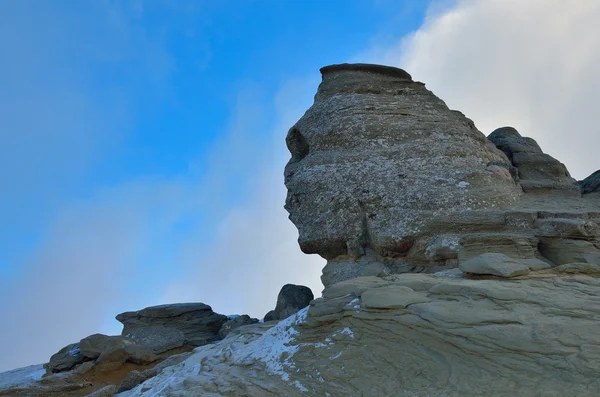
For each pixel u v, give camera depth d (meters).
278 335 11.24
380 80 19.64
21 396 14.80
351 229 15.94
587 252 11.56
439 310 8.21
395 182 15.84
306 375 8.64
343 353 8.81
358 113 17.98
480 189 15.32
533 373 6.21
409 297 9.16
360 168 16.52
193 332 22.48
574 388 5.64
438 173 15.88
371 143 17.17
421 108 18.62
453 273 11.21
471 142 17.81
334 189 16.59
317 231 16.50
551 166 20.41
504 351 6.77
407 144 16.98
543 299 7.88
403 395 6.85
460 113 19.36
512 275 9.47
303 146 19.69
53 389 15.34
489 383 6.35
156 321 22.47
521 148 21.31
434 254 13.88
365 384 7.57
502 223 13.59
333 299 10.58
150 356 18.70
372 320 9.12
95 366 17.56
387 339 8.57
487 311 7.84
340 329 9.76
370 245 15.89
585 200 17.58
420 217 14.71
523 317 7.34
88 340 18.53
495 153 19.31
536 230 12.83
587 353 6.13
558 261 11.99
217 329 23.22
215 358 11.61
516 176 18.09
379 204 15.62
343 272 15.91
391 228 14.97
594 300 7.70
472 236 12.19
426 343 7.87
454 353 7.33
